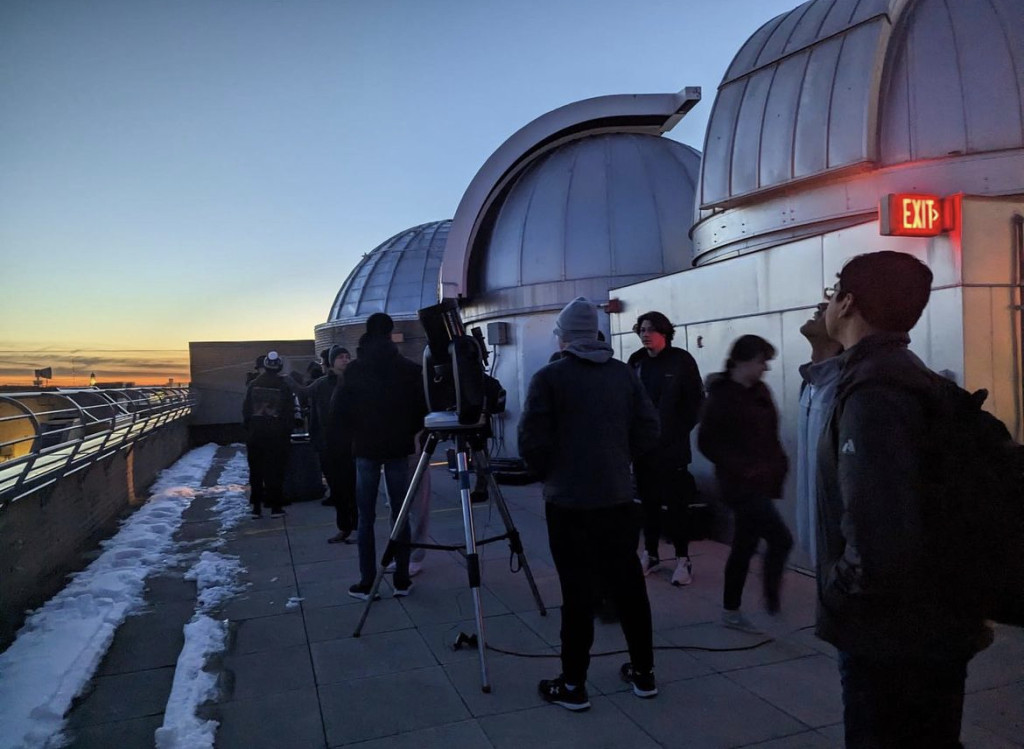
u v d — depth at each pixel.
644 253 10.62
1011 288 4.29
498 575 5.61
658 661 3.90
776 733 3.15
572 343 3.47
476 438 4.43
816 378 2.48
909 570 1.61
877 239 4.61
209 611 4.99
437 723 3.32
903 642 1.69
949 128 5.98
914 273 1.84
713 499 6.35
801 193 6.79
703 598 4.86
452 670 3.89
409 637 4.38
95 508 7.18
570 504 3.32
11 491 4.61
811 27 7.18
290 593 5.33
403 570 5.14
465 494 4.10
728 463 4.19
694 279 6.59
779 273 5.48
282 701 3.58
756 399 4.19
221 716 3.44
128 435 8.06
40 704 3.50
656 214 10.83
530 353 10.95
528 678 3.76
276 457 8.16
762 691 3.54
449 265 11.48
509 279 11.16
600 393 3.38
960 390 1.73
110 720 3.48
